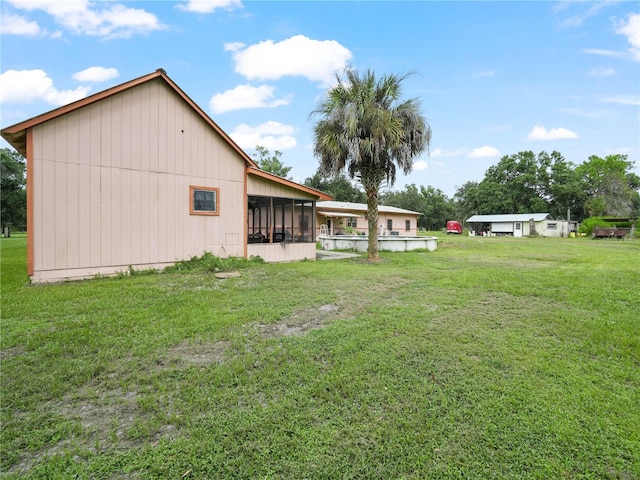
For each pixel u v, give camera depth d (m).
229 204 10.01
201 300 5.55
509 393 2.64
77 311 4.82
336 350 3.47
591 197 43.25
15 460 1.92
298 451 1.98
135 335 3.91
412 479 1.79
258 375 2.92
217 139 9.73
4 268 9.05
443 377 2.90
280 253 11.25
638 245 20.27
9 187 31.34
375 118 10.63
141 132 8.37
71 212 7.36
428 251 15.70
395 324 4.32
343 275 8.09
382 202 54.53
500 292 6.28
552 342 3.72
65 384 2.78
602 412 2.39
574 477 1.81
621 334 3.93
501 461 1.92
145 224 8.43
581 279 7.56
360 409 2.42
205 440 2.07
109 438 2.12
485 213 47.00
